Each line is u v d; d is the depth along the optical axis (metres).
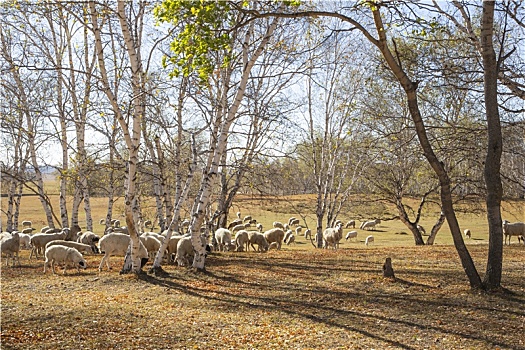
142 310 10.48
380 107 24.56
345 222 55.56
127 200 14.48
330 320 9.88
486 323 9.49
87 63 22.61
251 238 24.75
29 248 24.84
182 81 17.69
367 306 10.97
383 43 11.52
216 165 15.73
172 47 10.73
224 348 8.12
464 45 17.12
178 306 11.05
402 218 30.27
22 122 22.44
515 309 10.40
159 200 23.25
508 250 22.22
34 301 11.17
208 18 10.13
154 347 8.04
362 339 8.66
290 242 37.50
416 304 11.05
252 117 19.12
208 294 12.42
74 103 21.12
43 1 15.91
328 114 28.62
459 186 22.53
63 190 24.22
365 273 15.26
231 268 16.61
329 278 14.48
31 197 75.69
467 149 14.37
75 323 9.19
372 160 26.59
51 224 26.92
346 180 32.31
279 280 14.30
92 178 25.56
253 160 18.16
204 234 21.30
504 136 16.38
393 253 21.16
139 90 14.66
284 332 9.06
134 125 14.20
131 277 14.54
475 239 39.16
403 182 29.69
